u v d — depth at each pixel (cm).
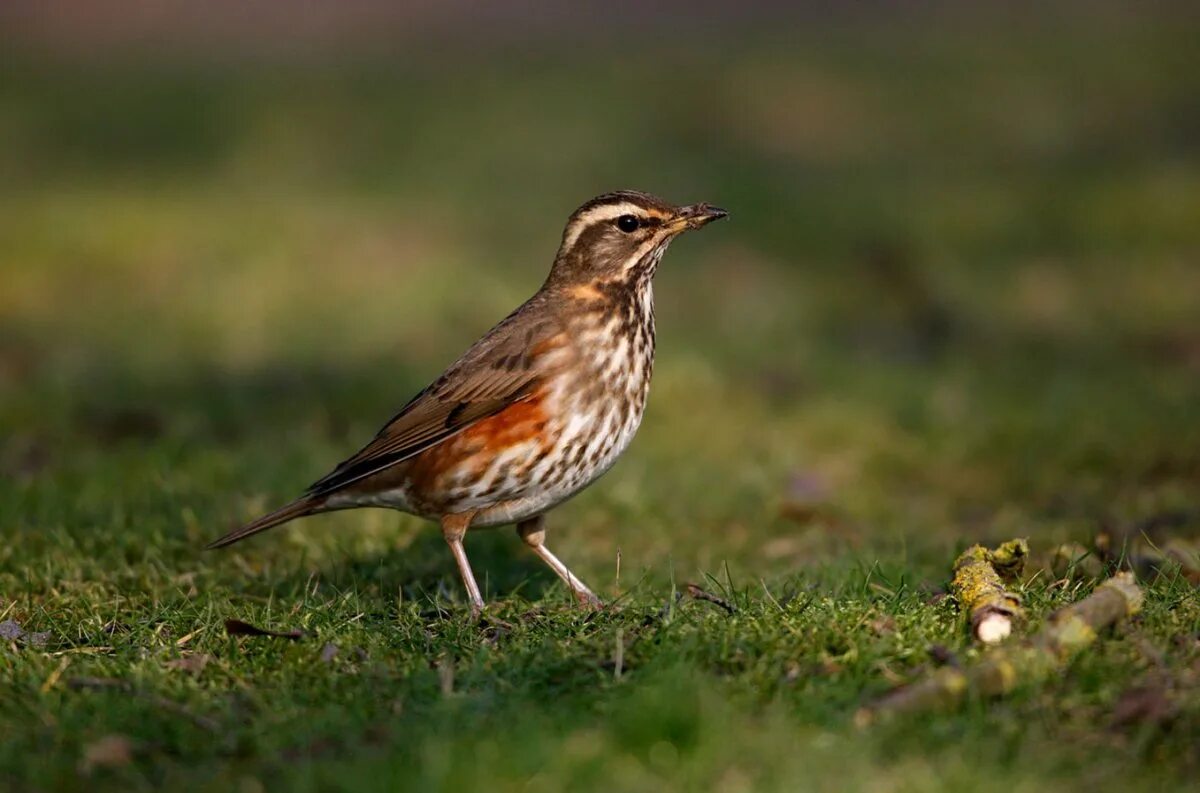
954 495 1415
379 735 736
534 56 3628
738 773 691
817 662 804
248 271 2220
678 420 1622
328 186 2728
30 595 1055
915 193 2542
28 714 789
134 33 4084
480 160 2842
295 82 3416
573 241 1033
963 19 3738
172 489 1310
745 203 2536
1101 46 3391
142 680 829
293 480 1359
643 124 3012
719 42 3659
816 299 2128
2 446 1491
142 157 2928
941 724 729
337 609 966
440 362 1819
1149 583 947
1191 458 1426
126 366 1800
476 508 1027
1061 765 698
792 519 1335
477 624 931
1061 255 2200
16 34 4038
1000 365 1797
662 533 1284
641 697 725
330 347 1891
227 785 700
